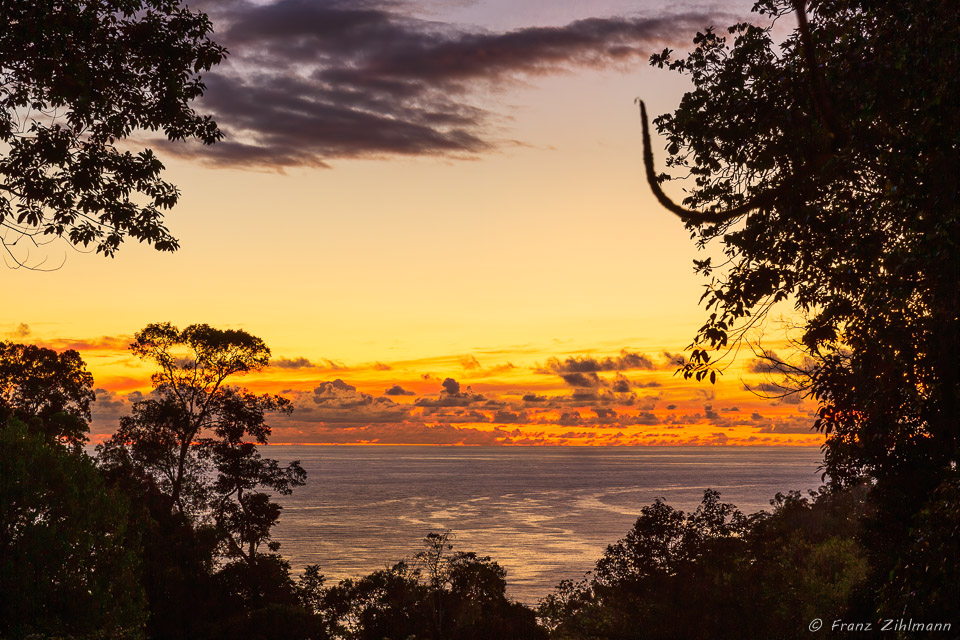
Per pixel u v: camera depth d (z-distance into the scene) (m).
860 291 11.02
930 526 8.98
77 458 23.28
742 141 12.48
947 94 8.88
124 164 12.45
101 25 12.09
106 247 12.61
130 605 22.72
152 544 34.25
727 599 26.52
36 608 20.98
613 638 30.42
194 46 12.65
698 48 13.22
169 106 12.70
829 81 10.20
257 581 36.94
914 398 10.06
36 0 11.09
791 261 12.44
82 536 21.94
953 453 9.76
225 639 32.91
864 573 25.25
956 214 8.71
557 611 40.41
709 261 13.17
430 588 40.91
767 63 12.55
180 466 45.22
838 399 11.62
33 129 12.08
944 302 9.02
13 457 21.75
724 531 29.03
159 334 45.16
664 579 28.27
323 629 35.44
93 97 12.05
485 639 37.66
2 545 21.23
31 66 11.65
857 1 10.41
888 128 9.84
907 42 9.58
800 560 30.02
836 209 11.63
